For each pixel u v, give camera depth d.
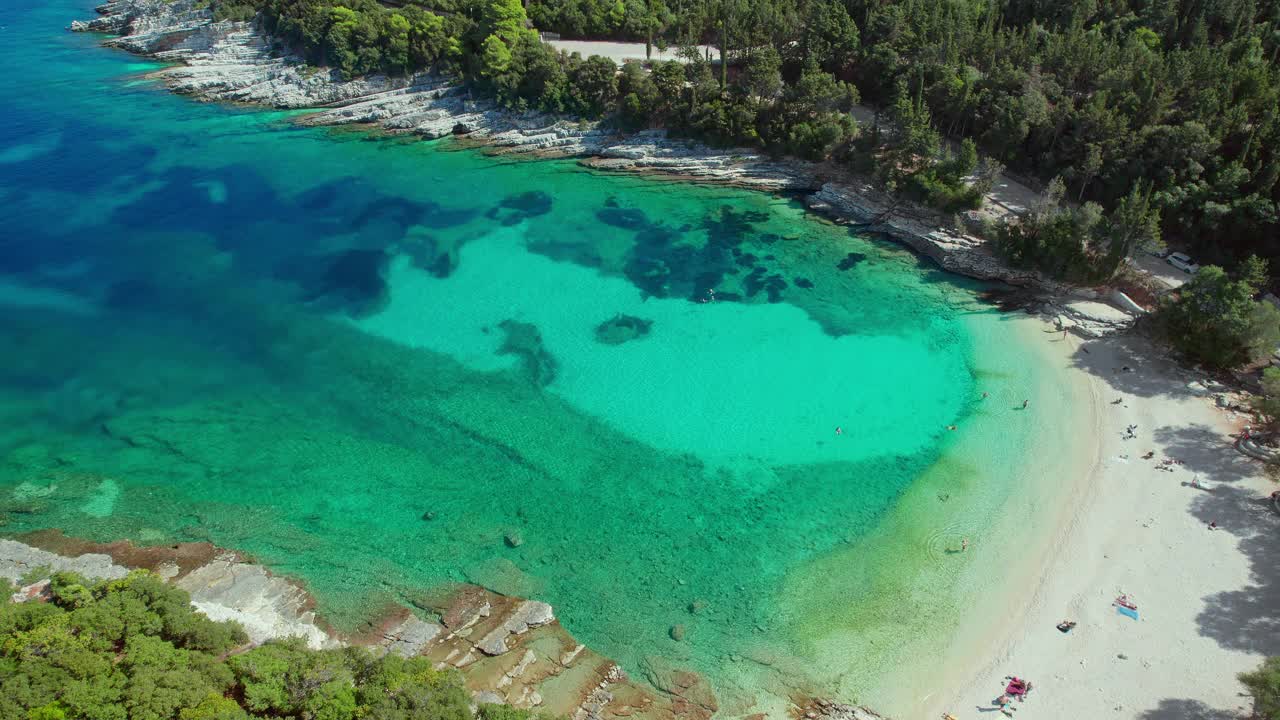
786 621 51.75
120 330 81.12
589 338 80.44
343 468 64.88
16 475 64.00
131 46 169.00
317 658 43.47
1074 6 112.19
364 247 96.69
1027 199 95.62
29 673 38.78
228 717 37.41
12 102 140.12
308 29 142.62
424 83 137.88
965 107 102.25
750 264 93.56
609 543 57.81
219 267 91.81
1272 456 61.00
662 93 118.00
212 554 56.75
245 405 71.75
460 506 61.19
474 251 96.25
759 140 113.44
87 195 107.75
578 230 101.56
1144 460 62.41
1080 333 78.00
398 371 76.00
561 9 139.25
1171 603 50.91
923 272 91.06
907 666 48.56
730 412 70.50
